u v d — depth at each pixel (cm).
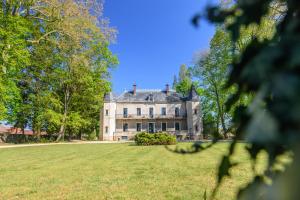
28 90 3080
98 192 582
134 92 5084
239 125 86
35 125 3338
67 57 2402
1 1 1844
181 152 106
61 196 558
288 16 85
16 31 1891
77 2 1852
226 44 2350
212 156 1208
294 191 54
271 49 66
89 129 4884
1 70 1836
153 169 873
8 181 716
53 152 1723
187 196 527
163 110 4962
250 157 90
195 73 3709
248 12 81
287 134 57
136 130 4922
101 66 3394
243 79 78
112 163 1062
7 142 3303
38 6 1925
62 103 3422
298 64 58
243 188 79
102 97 3825
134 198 529
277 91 59
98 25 1991
